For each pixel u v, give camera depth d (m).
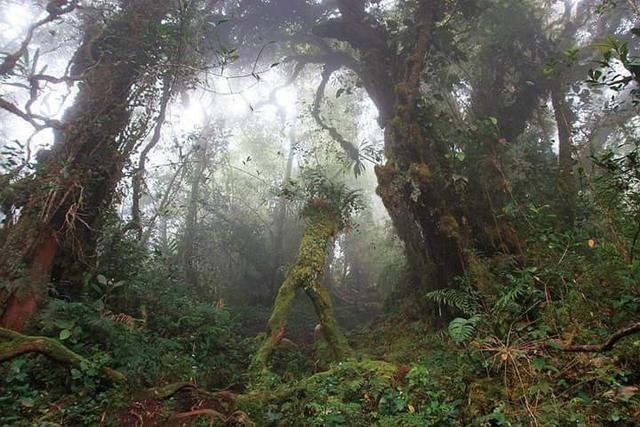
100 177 7.48
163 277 8.54
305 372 7.88
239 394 5.98
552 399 4.05
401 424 4.24
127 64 8.04
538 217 7.62
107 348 5.71
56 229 6.95
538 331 4.84
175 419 4.81
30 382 4.96
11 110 6.45
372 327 11.47
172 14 8.43
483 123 8.99
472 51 12.81
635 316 4.71
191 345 7.33
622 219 6.02
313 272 8.64
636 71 4.25
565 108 10.55
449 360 5.63
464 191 8.38
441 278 8.73
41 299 6.10
